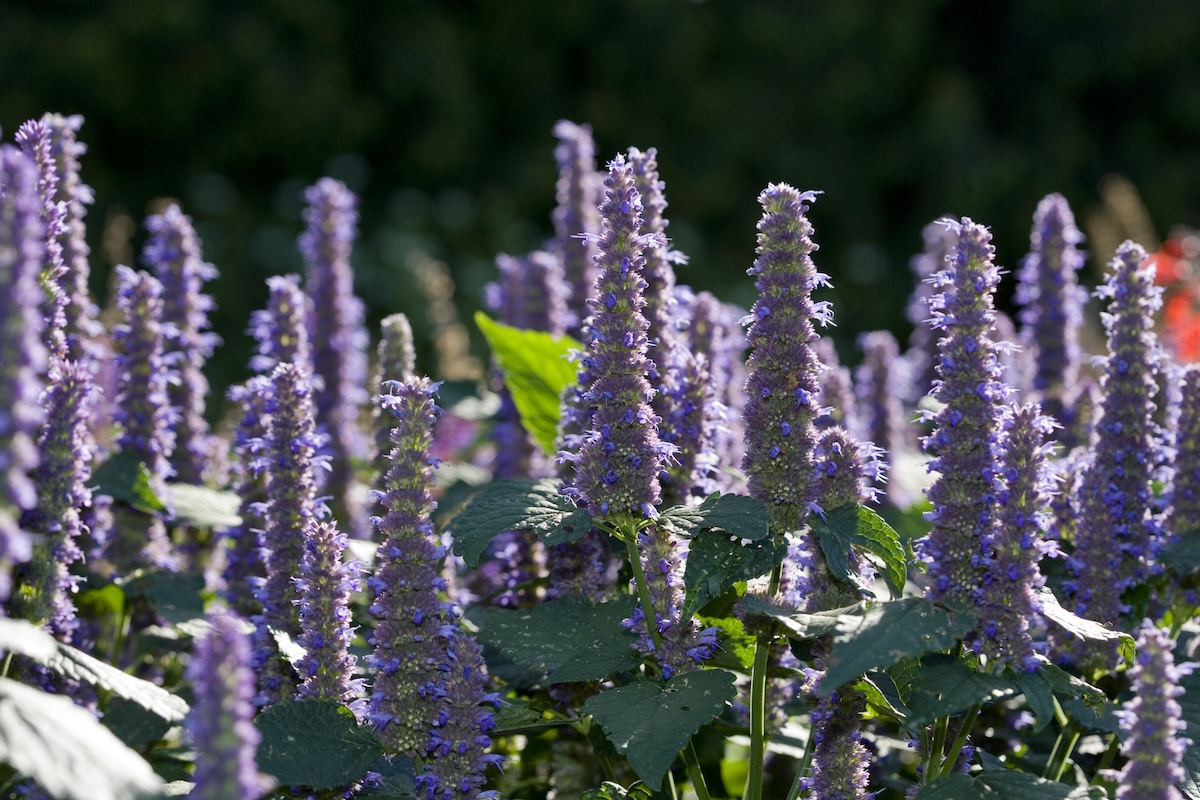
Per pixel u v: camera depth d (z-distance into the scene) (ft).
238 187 120.26
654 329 24.68
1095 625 19.81
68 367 21.42
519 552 26.37
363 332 38.14
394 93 118.93
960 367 20.44
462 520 21.08
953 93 125.18
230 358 106.42
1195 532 25.50
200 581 28.37
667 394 24.45
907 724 18.79
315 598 20.92
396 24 121.29
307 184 119.24
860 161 125.80
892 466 36.37
